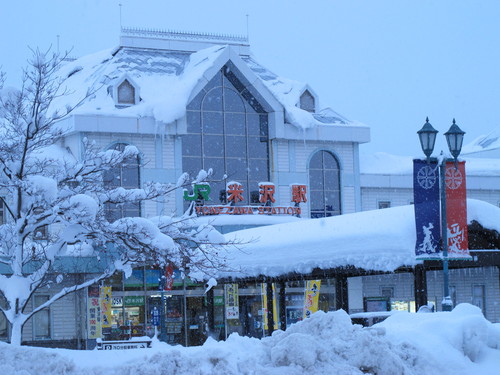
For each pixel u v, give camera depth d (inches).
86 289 1599.4
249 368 528.7
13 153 761.6
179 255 770.2
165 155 1811.0
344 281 1174.3
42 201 743.1
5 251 813.9
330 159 1974.7
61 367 515.8
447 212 1005.2
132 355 560.1
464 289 1961.1
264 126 1920.5
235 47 2110.0
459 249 1001.5
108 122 1752.0
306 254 1161.4
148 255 780.0
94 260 1536.7
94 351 569.3
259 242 1266.0
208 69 1849.2
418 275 1041.5
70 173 781.3
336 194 1968.5
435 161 1008.9
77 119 1724.9
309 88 2004.2
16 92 757.3
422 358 544.4
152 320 1619.1
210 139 1868.8
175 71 1974.7
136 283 1670.8
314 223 1214.3
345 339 545.6
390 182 2042.3
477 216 1032.8
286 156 1923.0
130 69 1936.5
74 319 1611.7
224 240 813.2
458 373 540.4
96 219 745.6
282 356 523.5
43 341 1583.4
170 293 1706.4
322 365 520.1
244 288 1763.0
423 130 1007.0
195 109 1863.9
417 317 636.7
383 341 530.3
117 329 1637.6
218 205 1801.2
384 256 1042.1
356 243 1089.4
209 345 589.9
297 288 1797.5
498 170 2167.8
